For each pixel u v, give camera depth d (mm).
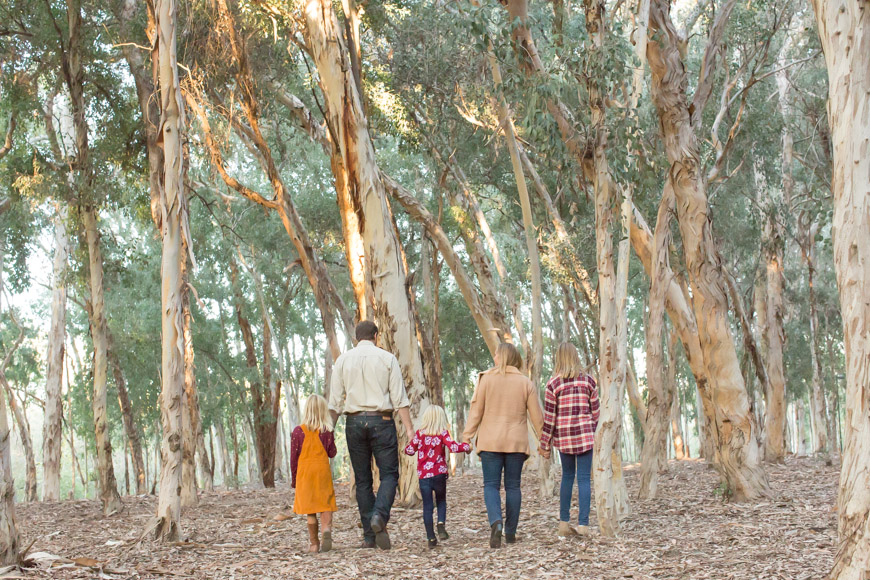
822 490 11219
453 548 6832
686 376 37844
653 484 11422
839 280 3695
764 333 24078
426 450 7141
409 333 11055
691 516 8688
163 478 7730
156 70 8250
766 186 22406
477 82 15352
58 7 15547
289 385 36375
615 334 7473
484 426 6961
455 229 22281
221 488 30594
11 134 16672
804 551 5938
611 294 7473
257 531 9055
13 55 16047
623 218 8617
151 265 31500
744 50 16859
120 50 15562
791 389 35875
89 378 32781
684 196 10711
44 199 15922
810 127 22359
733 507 9383
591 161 9617
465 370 38125
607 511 7129
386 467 6934
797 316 33406
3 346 33875
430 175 21078
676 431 33250
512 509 6930
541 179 18750
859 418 3557
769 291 21188
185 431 15258
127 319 31688
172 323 7871
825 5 3793
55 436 25266
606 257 7523
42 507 16734
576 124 9438
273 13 12891
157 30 8109
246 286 33000
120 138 15945
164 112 8031
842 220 3658
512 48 10484
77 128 14445
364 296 12727
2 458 5785
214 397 30797
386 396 6973
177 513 7727
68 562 6164
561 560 6027
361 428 6930
